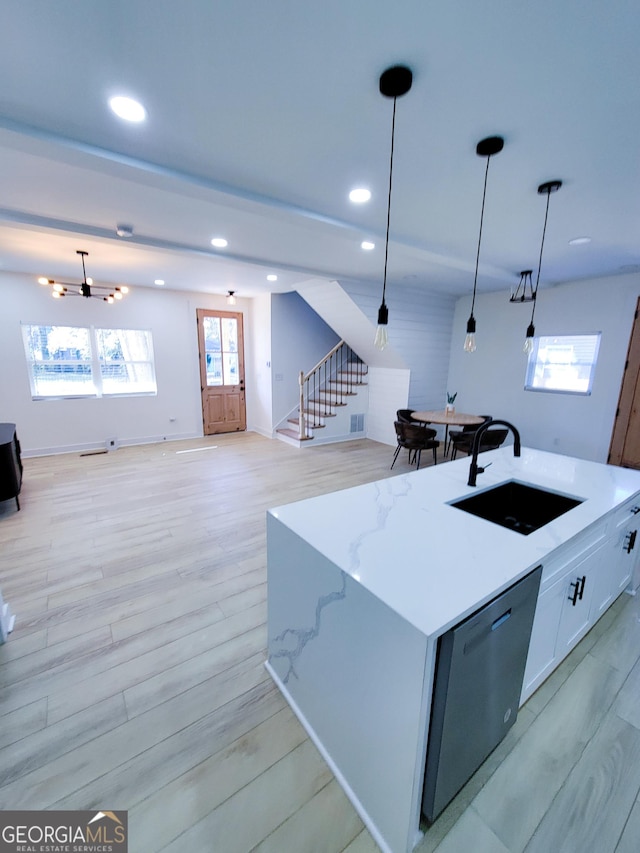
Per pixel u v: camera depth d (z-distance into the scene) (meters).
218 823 1.24
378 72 1.33
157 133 1.71
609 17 1.09
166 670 1.84
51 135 1.69
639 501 2.18
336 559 1.30
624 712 1.64
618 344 4.64
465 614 1.05
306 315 6.91
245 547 2.99
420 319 6.00
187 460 5.41
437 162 1.94
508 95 1.43
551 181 2.14
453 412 5.57
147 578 2.56
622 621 2.20
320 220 2.65
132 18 1.11
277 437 6.89
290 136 1.73
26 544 3.00
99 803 1.29
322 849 1.18
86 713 1.61
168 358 6.27
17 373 5.15
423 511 1.71
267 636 2.00
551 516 2.06
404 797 1.11
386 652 1.09
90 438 5.82
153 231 3.08
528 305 5.51
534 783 1.36
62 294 4.79
